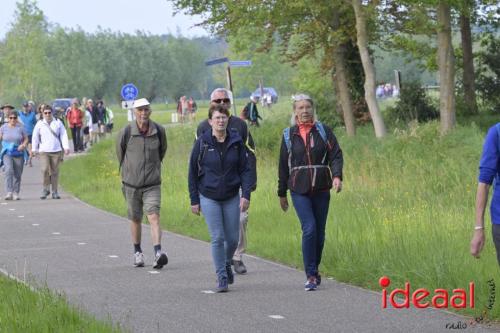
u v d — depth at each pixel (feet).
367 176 148.25
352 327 60.70
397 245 82.28
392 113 263.29
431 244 82.69
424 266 74.43
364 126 262.47
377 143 184.55
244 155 76.18
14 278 77.97
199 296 72.84
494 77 279.90
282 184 76.18
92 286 77.87
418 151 168.14
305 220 74.79
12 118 161.58
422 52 241.96
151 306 68.85
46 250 100.58
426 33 234.99
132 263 90.68
